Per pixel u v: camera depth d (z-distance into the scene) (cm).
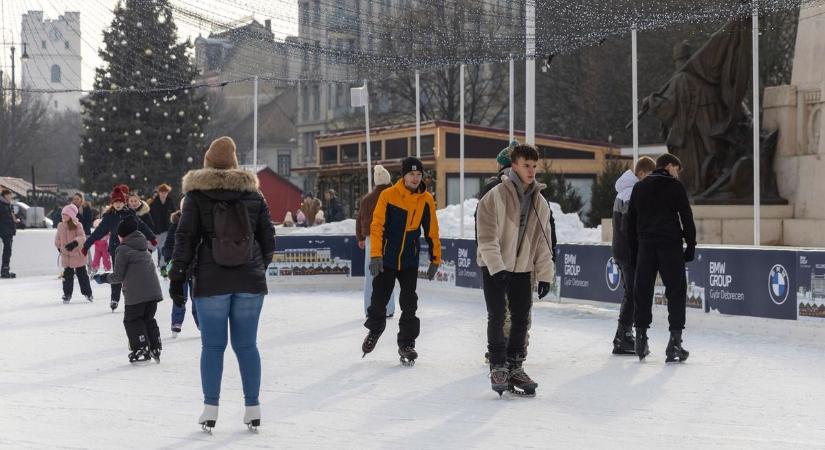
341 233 2403
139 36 1756
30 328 1569
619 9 1576
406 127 4725
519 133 4503
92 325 1612
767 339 1367
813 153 2288
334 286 2316
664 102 2452
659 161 1162
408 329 1163
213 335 798
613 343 1235
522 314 963
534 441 752
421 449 728
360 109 5953
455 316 1686
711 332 1449
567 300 1806
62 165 10738
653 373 1083
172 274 792
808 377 1053
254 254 809
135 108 5100
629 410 875
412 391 980
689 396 943
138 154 5097
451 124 4428
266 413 873
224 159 812
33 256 3088
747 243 2300
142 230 1452
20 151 7819
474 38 1476
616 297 1695
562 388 991
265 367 1140
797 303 1370
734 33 2431
